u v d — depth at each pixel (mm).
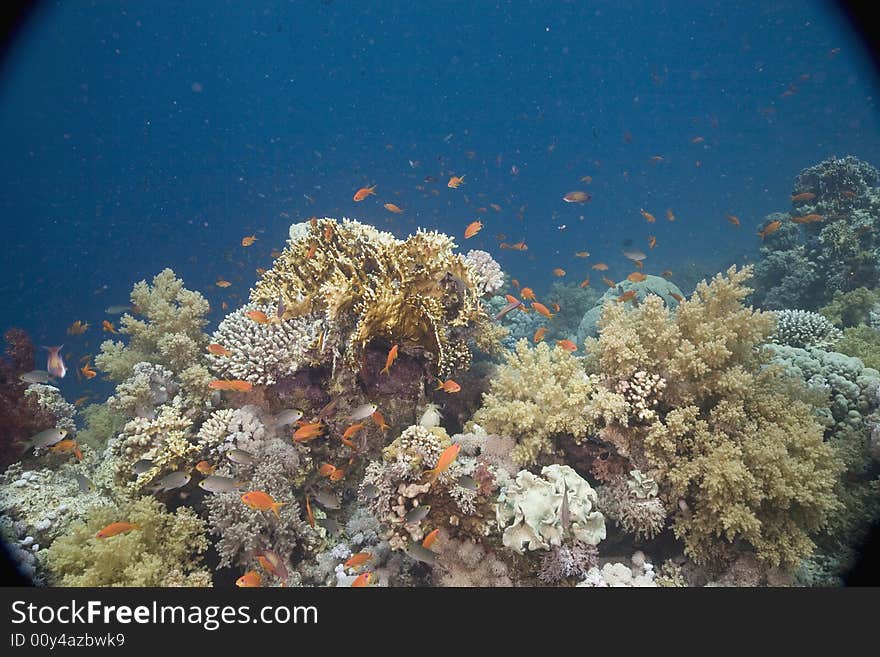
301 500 990
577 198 1719
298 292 1112
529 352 1052
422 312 1003
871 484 929
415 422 1052
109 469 1034
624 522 871
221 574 910
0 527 866
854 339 1375
